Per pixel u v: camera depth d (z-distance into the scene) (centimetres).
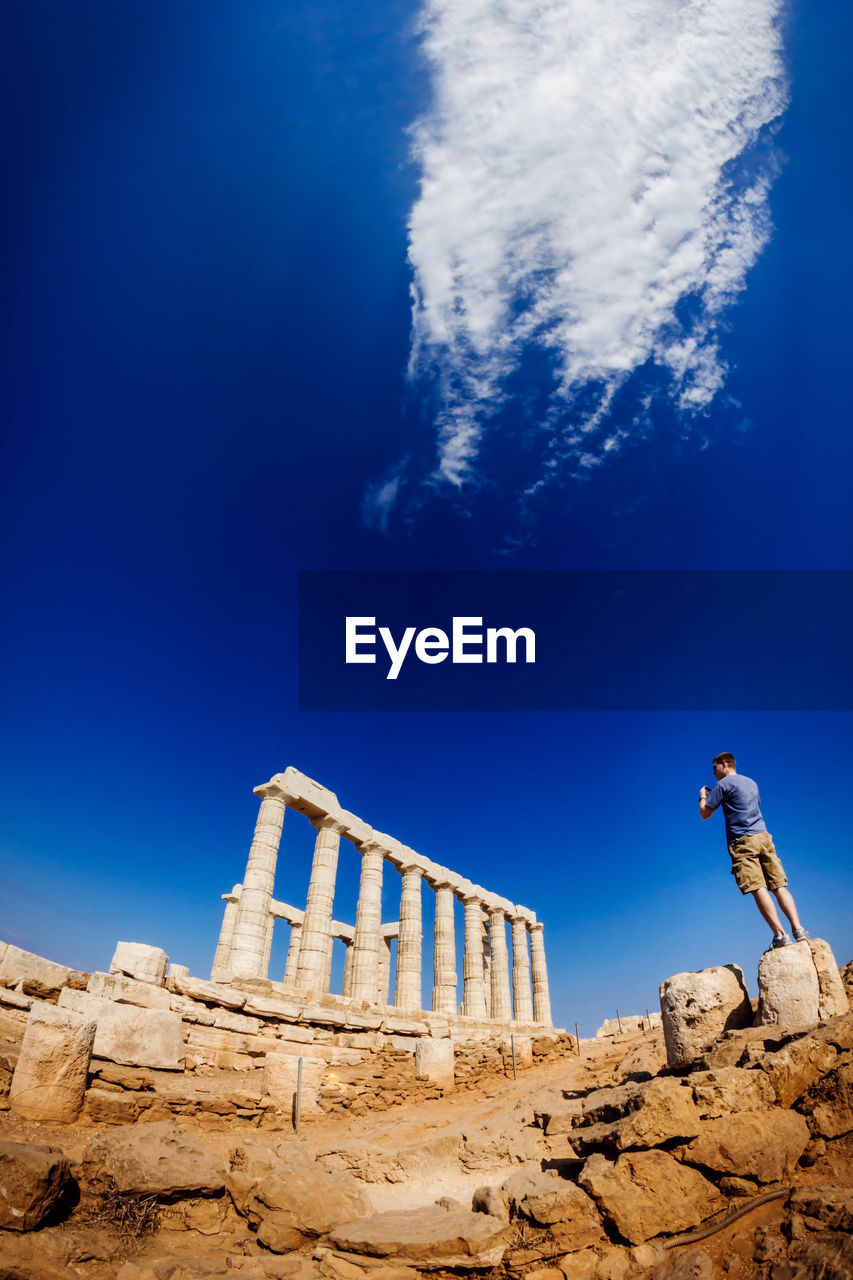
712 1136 638
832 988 775
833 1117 639
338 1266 678
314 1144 1378
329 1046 2177
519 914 4641
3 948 1439
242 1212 823
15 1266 631
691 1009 857
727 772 956
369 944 3247
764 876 878
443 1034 2788
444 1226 698
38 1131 1027
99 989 1572
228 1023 1891
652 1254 584
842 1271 458
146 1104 1248
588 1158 710
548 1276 597
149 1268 674
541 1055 2597
